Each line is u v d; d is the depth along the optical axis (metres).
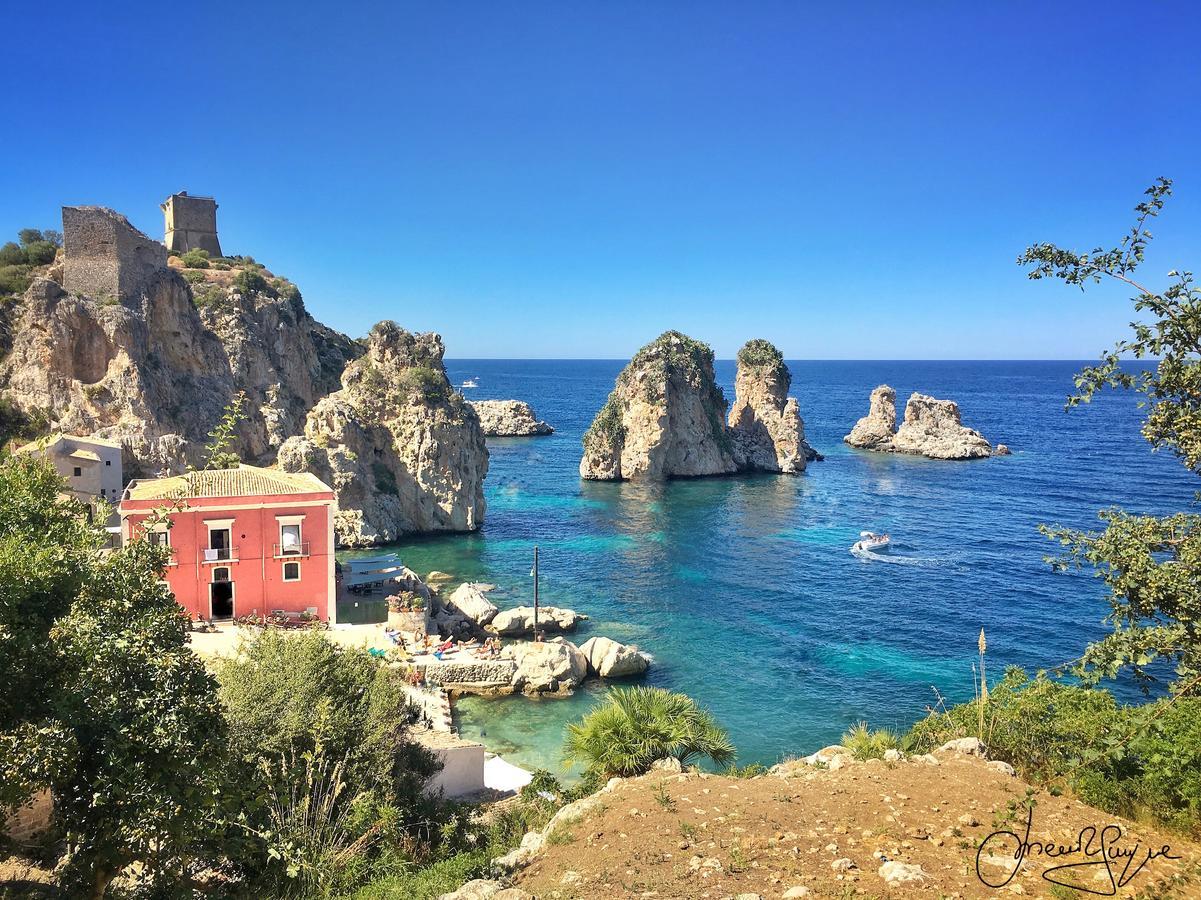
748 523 95.88
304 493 47.28
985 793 14.67
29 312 67.19
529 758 38.12
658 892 11.84
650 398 129.12
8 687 12.76
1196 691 12.45
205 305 93.38
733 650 53.91
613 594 66.75
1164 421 12.27
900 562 77.12
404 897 14.96
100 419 67.69
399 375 90.00
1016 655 53.03
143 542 16.17
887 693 47.09
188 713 13.12
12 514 17.44
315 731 20.27
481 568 74.56
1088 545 12.97
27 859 16.05
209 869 17.36
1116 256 11.88
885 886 11.34
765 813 14.38
